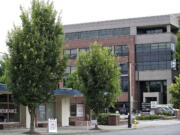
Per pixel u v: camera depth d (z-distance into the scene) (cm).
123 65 8056
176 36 8250
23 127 3133
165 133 2736
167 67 7869
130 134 2666
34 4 2606
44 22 2577
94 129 3162
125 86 8000
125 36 8125
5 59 2544
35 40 2497
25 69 2475
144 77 8025
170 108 5875
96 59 3238
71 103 3909
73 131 2898
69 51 8531
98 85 3206
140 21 8175
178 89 5600
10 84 2517
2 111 3014
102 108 3275
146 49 8056
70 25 8762
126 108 7894
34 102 2509
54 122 2733
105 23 8462
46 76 2531
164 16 8025
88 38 8575
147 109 6919
